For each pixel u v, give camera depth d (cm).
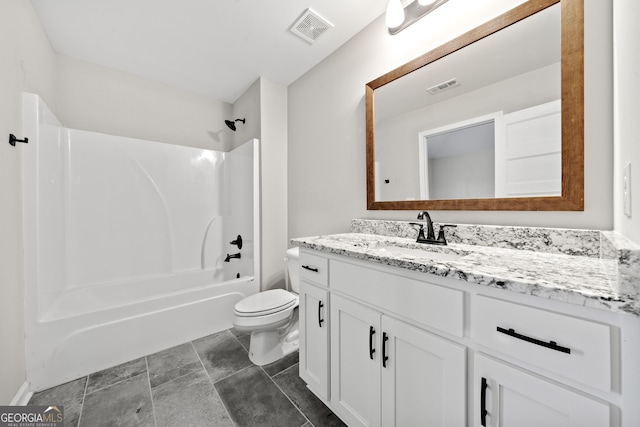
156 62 204
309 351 127
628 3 58
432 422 75
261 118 222
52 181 162
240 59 198
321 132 198
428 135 130
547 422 54
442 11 124
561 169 90
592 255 82
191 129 257
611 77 80
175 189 239
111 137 207
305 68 209
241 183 241
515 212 103
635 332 44
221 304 199
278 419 115
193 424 112
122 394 130
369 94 157
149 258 225
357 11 151
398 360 84
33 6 146
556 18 91
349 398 104
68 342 141
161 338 171
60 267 175
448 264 73
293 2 145
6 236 115
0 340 108
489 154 108
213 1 144
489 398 62
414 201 136
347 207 178
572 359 50
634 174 55
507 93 103
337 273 108
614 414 46
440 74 124
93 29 166
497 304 61
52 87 184
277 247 232
